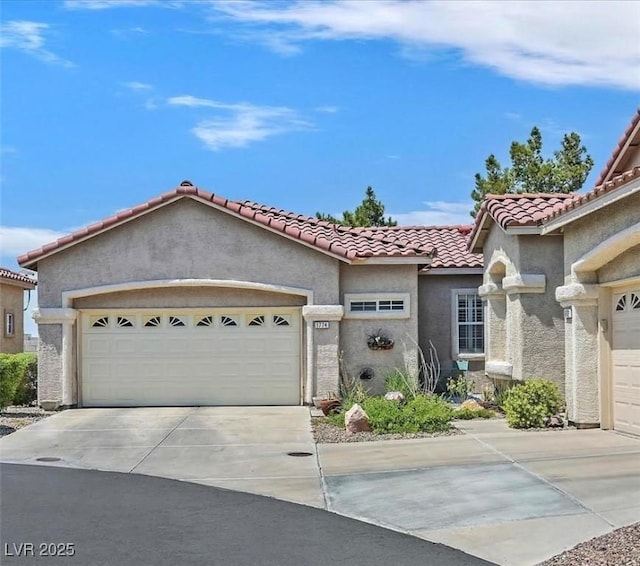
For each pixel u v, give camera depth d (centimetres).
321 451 1388
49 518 962
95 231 1941
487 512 964
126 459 1341
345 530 909
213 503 1037
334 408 1798
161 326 2000
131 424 1711
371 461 1282
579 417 1541
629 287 1461
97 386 1997
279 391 1989
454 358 2281
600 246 1415
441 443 1413
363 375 1992
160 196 1939
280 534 894
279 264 1964
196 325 1998
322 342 1952
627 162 1578
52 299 1969
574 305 1551
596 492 1027
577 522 909
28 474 1227
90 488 1126
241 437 1540
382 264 1991
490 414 1759
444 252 2347
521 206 1841
